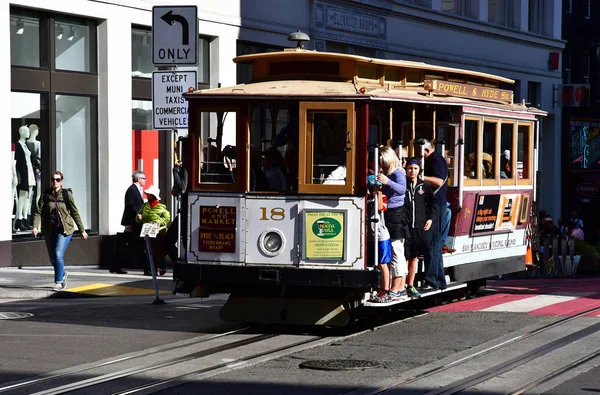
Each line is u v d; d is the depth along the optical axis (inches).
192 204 525.7
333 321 508.7
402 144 555.8
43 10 907.4
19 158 892.0
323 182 503.2
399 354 456.8
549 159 1914.4
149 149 1029.8
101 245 966.4
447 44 1542.8
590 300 663.1
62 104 939.3
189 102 526.9
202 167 526.9
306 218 504.7
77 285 756.6
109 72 970.7
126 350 469.7
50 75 919.7
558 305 633.6
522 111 689.6
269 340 499.2
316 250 503.2
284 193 509.0
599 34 2076.8
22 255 887.7
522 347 474.0
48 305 663.8
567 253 1218.0
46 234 727.1
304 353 460.1
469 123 609.6
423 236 550.3
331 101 500.1
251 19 1138.0
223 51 1105.4
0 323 562.9
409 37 1441.9
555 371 416.2
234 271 514.3
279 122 513.3
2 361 438.6
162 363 432.1
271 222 511.2
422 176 561.0
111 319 584.1
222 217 520.1
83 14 939.3
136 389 378.0
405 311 610.5
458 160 597.9
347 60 528.1
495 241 668.1
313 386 385.7
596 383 394.3
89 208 971.9
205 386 384.5
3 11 860.0
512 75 1759.4
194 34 655.8
